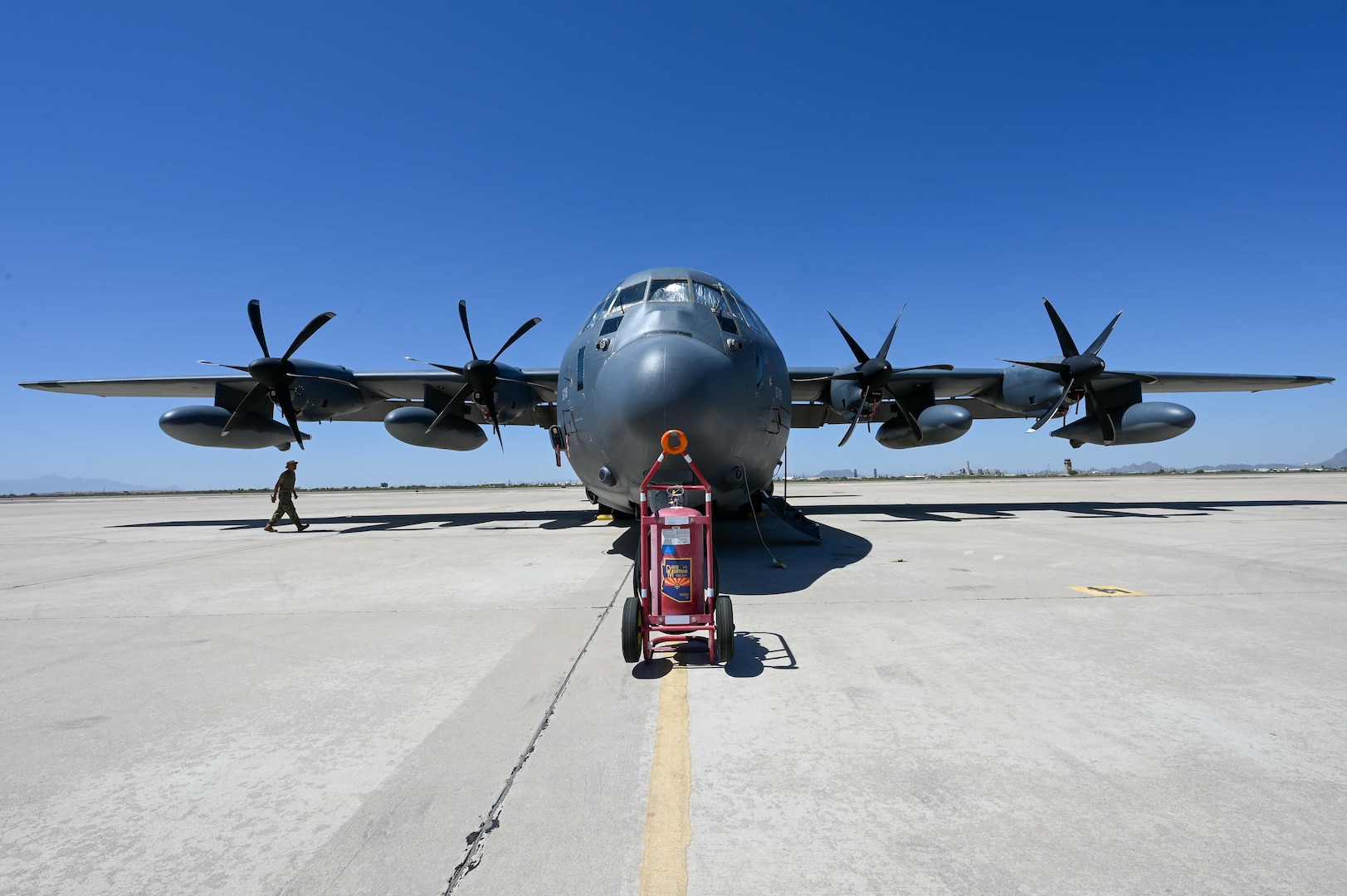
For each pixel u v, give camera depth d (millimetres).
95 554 10789
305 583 7551
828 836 2279
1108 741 3006
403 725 3338
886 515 15539
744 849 2219
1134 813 2389
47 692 3928
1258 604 5773
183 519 20297
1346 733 3076
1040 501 20438
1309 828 2275
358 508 24266
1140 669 4020
